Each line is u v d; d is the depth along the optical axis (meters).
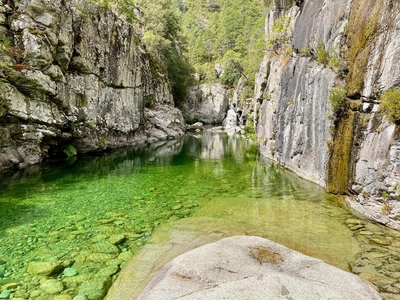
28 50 14.22
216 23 93.62
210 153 22.25
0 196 10.05
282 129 16.58
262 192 10.78
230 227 7.45
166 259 5.82
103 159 18.50
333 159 10.23
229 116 56.12
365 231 7.03
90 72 19.98
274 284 3.75
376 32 8.58
